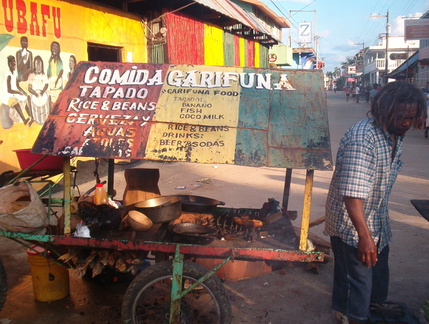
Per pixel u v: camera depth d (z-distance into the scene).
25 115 6.31
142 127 2.80
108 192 4.16
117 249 2.82
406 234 5.06
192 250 2.73
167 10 9.62
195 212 3.78
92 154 2.68
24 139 6.31
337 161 2.70
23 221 2.91
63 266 3.22
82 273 2.90
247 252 2.72
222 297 2.71
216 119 2.82
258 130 2.75
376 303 3.17
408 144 13.11
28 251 3.50
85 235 2.93
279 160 2.59
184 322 2.87
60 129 2.82
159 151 2.68
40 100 6.60
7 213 2.89
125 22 8.81
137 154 2.67
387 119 2.42
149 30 9.59
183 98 2.97
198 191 7.17
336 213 2.70
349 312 2.73
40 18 6.52
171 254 3.12
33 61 6.41
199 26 11.25
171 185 7.63
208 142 2.71
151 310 3.19
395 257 4.41
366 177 2.44
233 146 2.68
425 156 10.80
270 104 2.90
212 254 2.74
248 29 14.34
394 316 3.08
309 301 3.58
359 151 2.45
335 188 2.73
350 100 40.72
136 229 2.99
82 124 2.84
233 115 2.85
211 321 3.21
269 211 3.85
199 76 3.15
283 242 2.96
